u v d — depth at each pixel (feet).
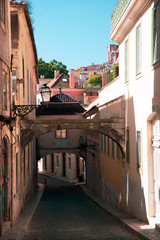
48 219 49.85
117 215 47.73
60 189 115.96
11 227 38.34
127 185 49.42
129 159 48.21
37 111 101.60
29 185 69.77
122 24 47.91
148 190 38.58
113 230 38.01
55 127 52.65
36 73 91.40
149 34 37.73
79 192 105.91
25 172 59.67
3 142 36.83
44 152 110.83
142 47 40.65
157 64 34.81
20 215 48.70
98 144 83.05
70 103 110.22
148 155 38.83
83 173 136.36
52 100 110.42
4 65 35.32
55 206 71.10
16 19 47.03
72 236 34.73
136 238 32.65
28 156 67.77
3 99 35.40
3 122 33.94
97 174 86.48
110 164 65.16
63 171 154.40
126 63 50.08
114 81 59.41
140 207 41.81
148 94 38.34
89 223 44.68
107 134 51.90
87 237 33.91
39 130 52.60
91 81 215.92
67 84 207.21
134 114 45.16
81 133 112.16
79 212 59.21
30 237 35.01
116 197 58.65
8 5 38.40
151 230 33.86
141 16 40.93
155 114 37.35
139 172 42.42
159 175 36.63
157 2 34.81
